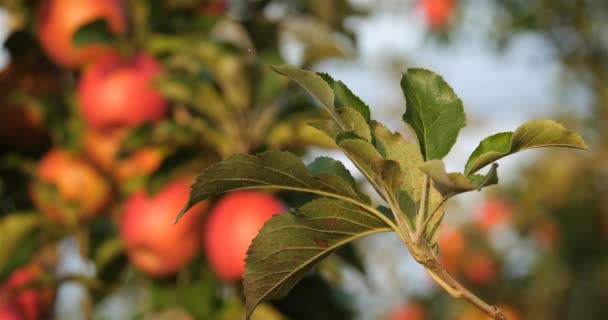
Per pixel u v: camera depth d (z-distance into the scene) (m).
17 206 1.54
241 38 1.57
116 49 1.50
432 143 1.12
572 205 2.74
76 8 1.50
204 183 1.10
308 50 1.49
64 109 1.51
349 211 1.12
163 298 1.46
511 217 2.64
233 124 1.47
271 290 1.14
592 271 2.67
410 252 1.08
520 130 0.99
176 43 1.50
